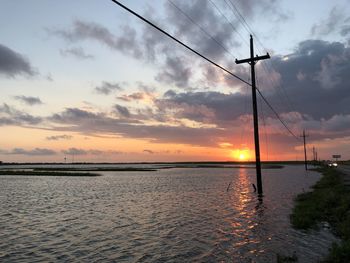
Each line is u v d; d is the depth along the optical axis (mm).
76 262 13094
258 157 36781
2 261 13266
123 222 21750
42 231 19078
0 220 22969
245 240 16219
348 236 14914
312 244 15047
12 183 64375
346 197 25719
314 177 73750
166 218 23062
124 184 59844
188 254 14031
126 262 13039
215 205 29531
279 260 12438
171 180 71000
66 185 58375
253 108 35656
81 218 23547
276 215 23391
